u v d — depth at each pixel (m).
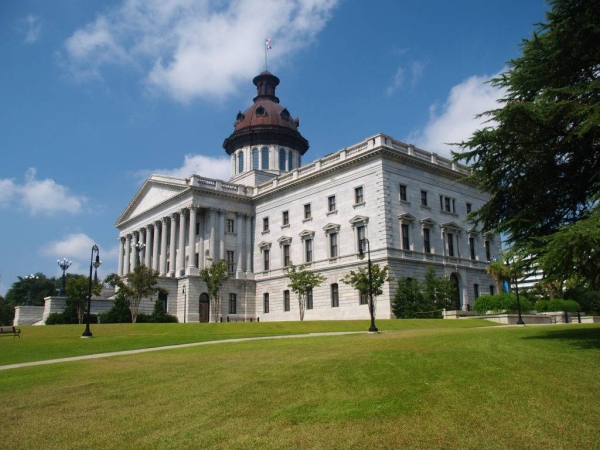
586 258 16.62
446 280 53.72
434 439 9.46
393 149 55.88
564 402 11.16
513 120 18.83
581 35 19.22
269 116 85.56
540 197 20.22
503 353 17.17
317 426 10.59
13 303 120.25
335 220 60.31
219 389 14.52
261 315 69.38
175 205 72.62
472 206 65.75
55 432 11.23
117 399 14.09
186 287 66.19
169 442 10.20
